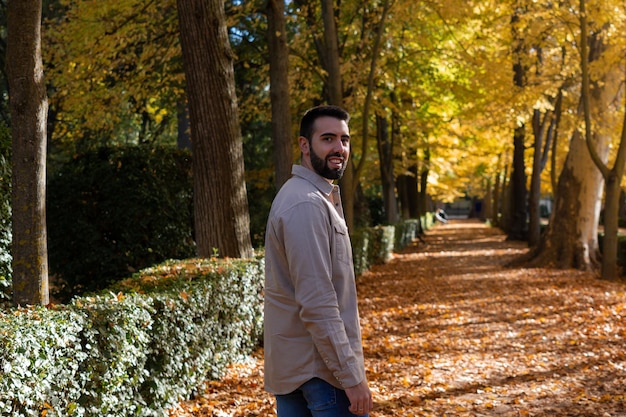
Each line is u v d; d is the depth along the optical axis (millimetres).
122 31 14609
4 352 3596
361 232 18375
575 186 18156
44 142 5430
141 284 6652
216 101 9062
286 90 13570
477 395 6535
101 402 4641
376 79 18344
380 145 25875
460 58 17703
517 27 17469
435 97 21969
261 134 22953
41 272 5391
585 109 15516
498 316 11422
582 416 5688
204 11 8938
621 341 8734
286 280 2777
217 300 7059
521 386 6828
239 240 9219
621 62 15984
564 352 8391
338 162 2826
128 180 12344
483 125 19984
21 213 5328
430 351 8836
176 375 6047
